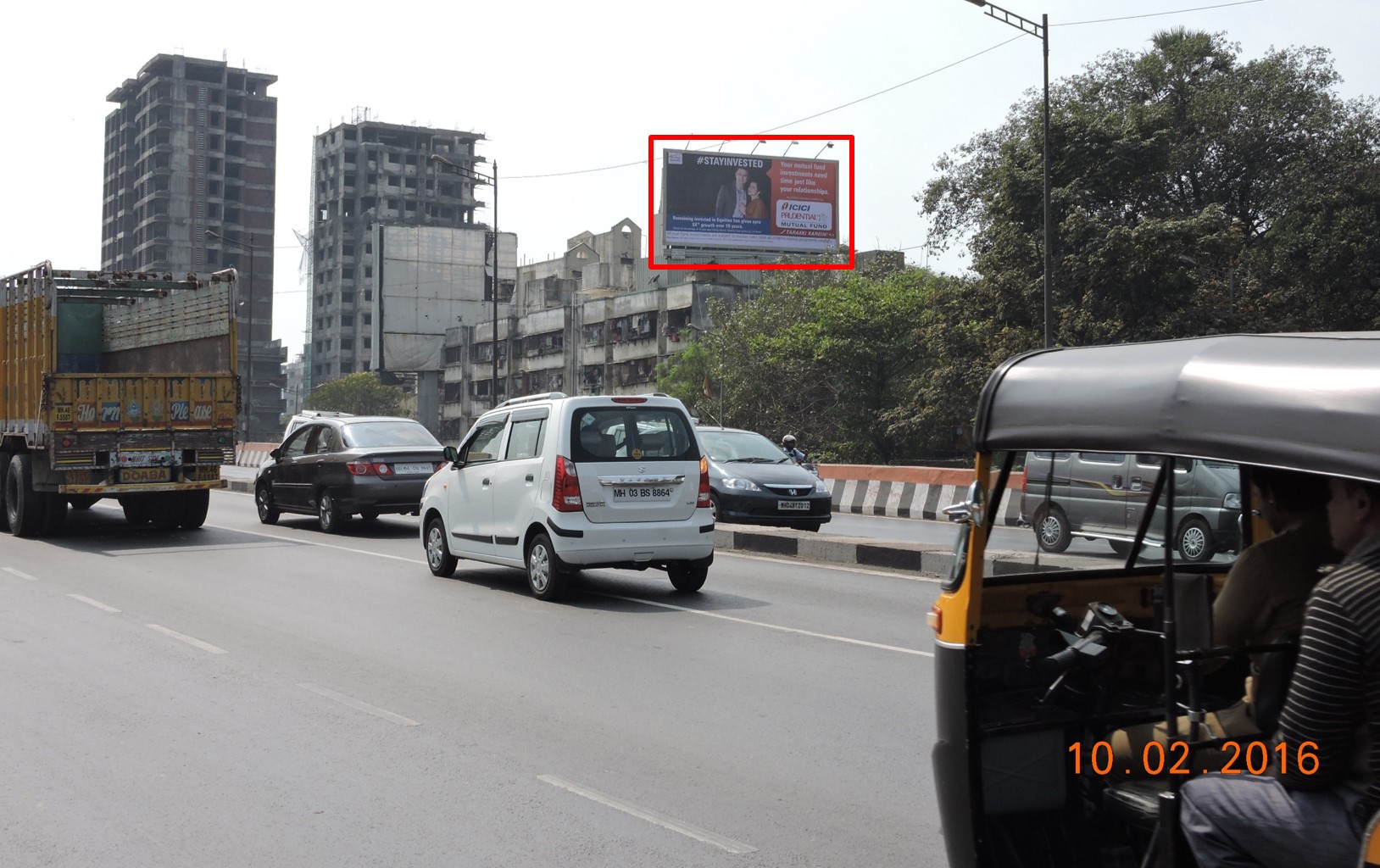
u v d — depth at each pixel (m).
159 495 17.22
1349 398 2.67
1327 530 3.54
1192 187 41.19
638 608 10.46
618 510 10.65
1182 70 40.81
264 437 127.00
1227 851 3.00
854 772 5.61
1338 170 37.38
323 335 143.50
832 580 12.45
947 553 12.74
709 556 11.09
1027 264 34.53
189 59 134.00
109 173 145.75
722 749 5.98
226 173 137.12
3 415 17.25
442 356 89.75
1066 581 4.18
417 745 6.04
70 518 19.97
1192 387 3.02
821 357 48.06
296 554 14.62
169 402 15.78
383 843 4.68
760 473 16.86
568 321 79.81
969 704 3.68
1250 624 3.62
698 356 59.41
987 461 3.68
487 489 11.56
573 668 7.89
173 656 8.27
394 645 8.67
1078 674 3.85
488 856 4.54
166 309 17.73
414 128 144.88
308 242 146.25
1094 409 3.29
